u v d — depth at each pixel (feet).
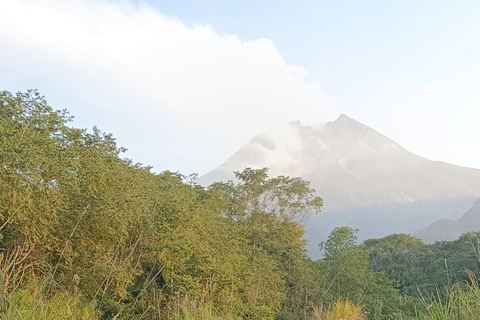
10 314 12.25
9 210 47.70
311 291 87.40
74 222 56.39
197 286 58.39
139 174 81.41
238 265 90.38
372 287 127.13
